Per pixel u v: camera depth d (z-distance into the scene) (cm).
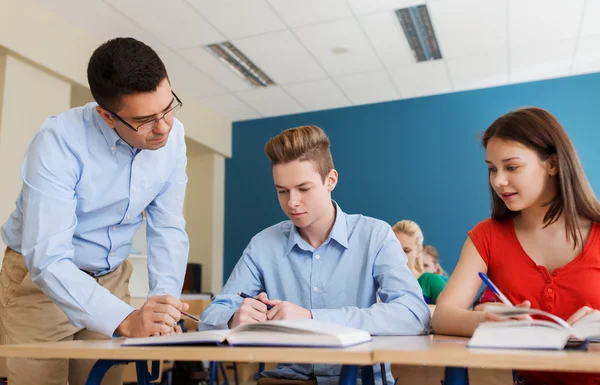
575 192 118
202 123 561
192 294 495
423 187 541
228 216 605
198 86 516
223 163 613
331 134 579
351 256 145
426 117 549
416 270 319
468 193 527
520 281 124
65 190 132
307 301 145
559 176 118
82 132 140
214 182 595
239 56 461
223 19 393
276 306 115
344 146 573
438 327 115
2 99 350
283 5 375
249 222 598
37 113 372
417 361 67
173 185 163
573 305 118
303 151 136
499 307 84
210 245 585
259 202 598
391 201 549
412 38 431
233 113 593
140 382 101
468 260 130
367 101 564
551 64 481
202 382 432
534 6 381
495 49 448
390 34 420
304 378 142
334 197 567
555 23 405
